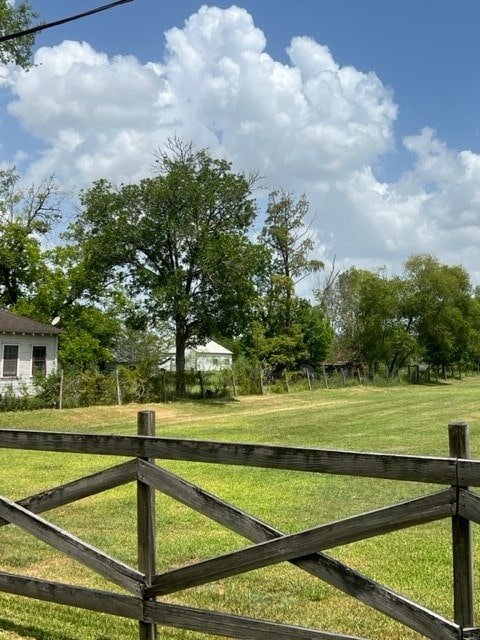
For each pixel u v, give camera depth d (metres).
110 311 41.62
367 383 45.81
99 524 7.24
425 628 2.82
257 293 34.16
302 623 4.22
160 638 3.99
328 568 3.04
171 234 31.58
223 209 33.41
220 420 21.78
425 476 2.83
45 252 40.69
